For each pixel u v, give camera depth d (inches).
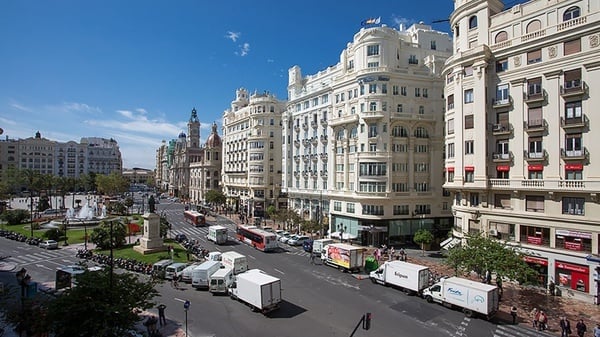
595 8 1318.9
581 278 1333.7
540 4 1489.9
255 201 3892.7
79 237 2536.9
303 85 3378.4
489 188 1604.3
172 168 7372.1
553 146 1419.8
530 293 1409.9
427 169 2458.2
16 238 2504.9
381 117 2305.6
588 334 1053.2
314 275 1676.9
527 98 1489.9
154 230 2053.4
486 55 1616.6
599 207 1291.8
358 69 2476.6
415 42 2628.0
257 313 1213.7
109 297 768.3
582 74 1341.0
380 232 2317.9
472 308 1173.1
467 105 1702.8
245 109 4276.6
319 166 2871.6
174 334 1046.4
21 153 7495.1
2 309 941.2
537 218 1455.5
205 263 1581.0
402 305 1291.8
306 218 2935.5
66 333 721.6
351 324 1125.7
